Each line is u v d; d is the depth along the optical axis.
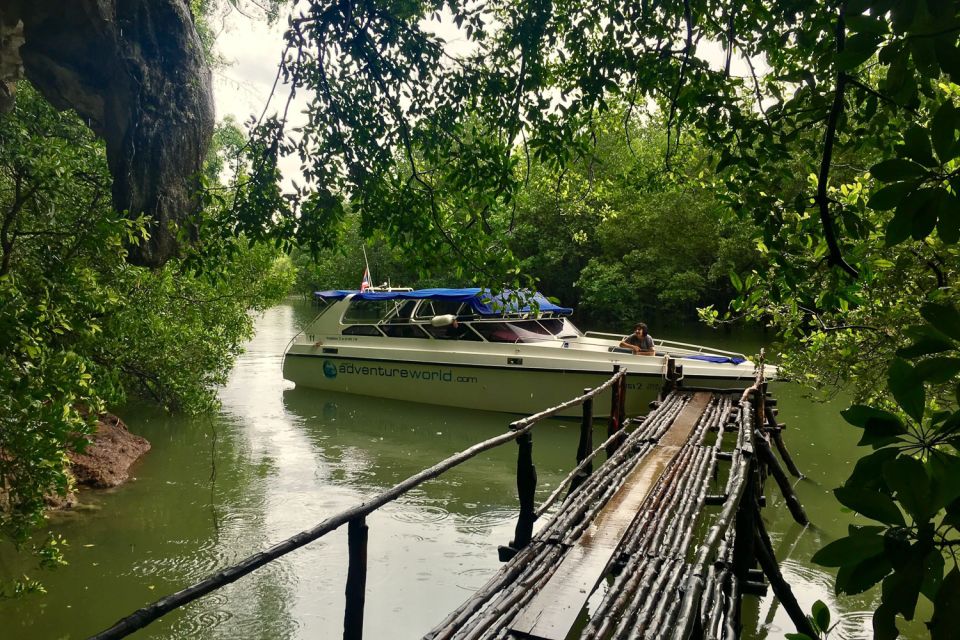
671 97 4.13
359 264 36.53
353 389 13.30
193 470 8.50
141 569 5.70
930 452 1.16
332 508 7.29
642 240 27.62
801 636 1.47
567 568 3.81
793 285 3.18
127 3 5.66
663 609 3.26
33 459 3.91
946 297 3.80
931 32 1.21
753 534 4.73
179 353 8.69
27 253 4.99
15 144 5.42
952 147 1.19
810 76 2.93
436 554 6.16
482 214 5.09
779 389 13.95
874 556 1.14
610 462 5.98
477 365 11.85
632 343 11.94
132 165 5.82
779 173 3.11
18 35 5.51
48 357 4.22
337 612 5.11
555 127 4.77
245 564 2.36
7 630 4.73
